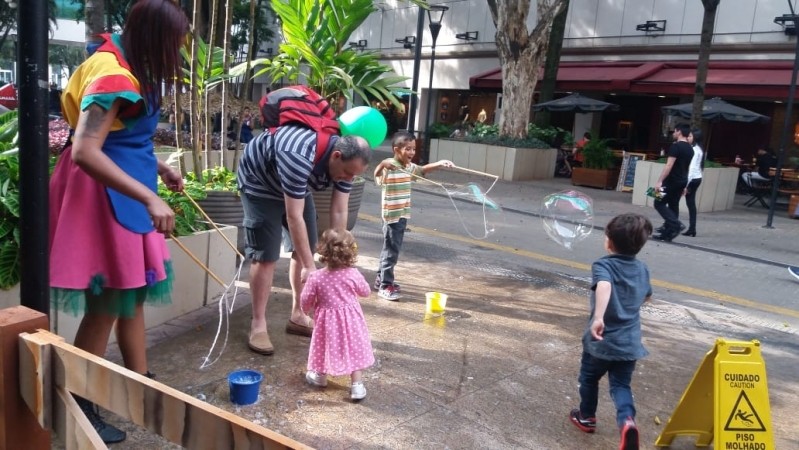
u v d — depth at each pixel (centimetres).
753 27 1672
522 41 1659
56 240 265
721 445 307
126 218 271
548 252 818
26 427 179
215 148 945
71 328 369
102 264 270
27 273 231
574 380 412
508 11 1645
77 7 2300
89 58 263
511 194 1376
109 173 244
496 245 838
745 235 1045
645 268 337
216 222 575
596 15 2027
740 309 627
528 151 1666
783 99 1562
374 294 560
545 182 1652
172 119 937
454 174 1709
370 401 359
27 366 173
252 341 407
